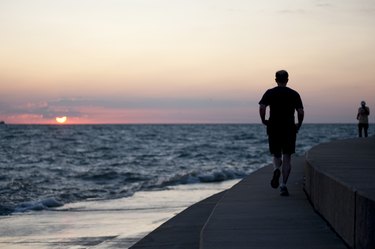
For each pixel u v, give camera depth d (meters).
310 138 107.31
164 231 8.41
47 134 155.62
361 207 5.27
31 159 50.62
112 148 72.44
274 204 9.39
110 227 10.84
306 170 10.85
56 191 21.94
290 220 7.76
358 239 5.37
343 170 9.36
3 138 117.06
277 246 6.05
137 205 14.58
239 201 9.79
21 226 11.39
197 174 24.39
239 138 117.50
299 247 5.98
